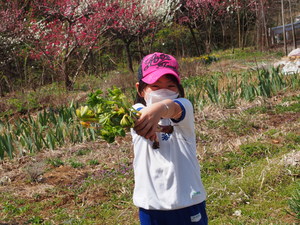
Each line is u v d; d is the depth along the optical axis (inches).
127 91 430.9
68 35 508.7
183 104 76.7
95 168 221.5
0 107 405.7
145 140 81.8
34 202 185.5
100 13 537.3
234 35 934.4
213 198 165.3
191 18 842.2
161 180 80.3
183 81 452.8
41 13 591.5
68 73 511.5
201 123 274.2
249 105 311.0
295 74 377.7
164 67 80.7
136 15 584.4
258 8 832.3
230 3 858.8
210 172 196.5
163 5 597.6
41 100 422.3
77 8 538.9
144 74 81.4
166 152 80.5
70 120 274.8
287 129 243.1
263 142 224.1
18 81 587.2
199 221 82.6
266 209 152.3
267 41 776.3
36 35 540.7
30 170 209.8
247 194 165.5
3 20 554.3
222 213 154.6
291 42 812.0
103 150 247.9
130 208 170.2
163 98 81.2
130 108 68.3
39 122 294.5
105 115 66.3
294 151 193.5
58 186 200.5
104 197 184.1
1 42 566.6
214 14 876.0
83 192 191.0
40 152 258.2
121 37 589.9
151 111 68.3
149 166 81.7
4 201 186.9
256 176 175.9
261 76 359.6
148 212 82.4
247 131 253.8
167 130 79.3
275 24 936.3
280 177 171.6
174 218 81.3
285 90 346.3
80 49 564.1
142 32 591.2
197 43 853.8
